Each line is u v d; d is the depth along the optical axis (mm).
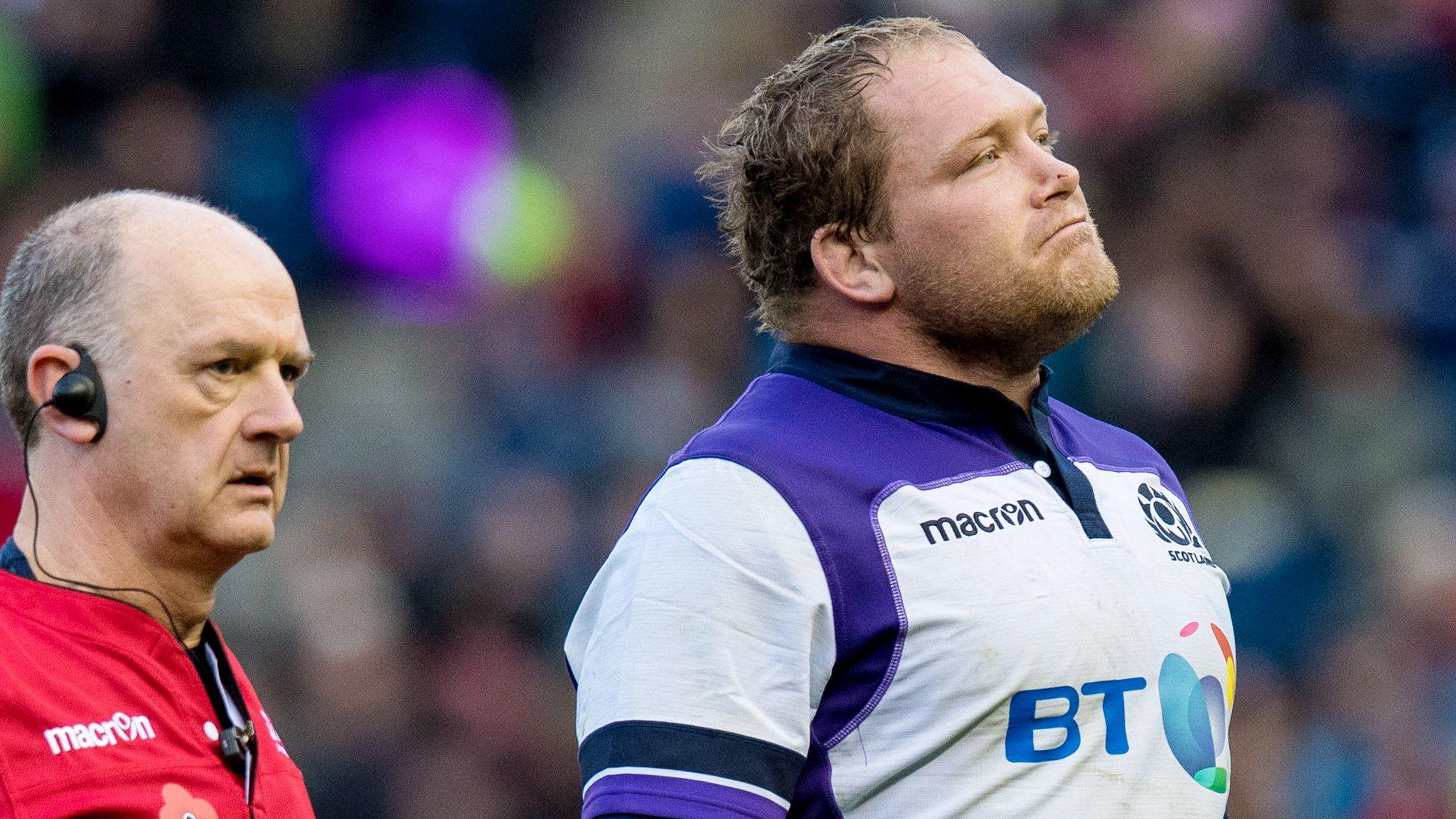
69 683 8141
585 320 30812
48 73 33438
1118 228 29203
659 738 8258
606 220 32500
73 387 8305
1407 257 29672
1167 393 26016
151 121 32625
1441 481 25703
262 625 25453
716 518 8547
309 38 34438
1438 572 23078
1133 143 30547
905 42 9234
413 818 23453
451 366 31203
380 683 24484
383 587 26047
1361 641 22922
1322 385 26828
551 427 28703
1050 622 8359
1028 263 8836
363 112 33594
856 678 8367
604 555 26266
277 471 8727
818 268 9156
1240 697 22422
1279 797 21953
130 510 8453
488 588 26094
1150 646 8609
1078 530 8758
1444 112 31578
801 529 8430
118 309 8383
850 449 8742
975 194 8844
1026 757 8250
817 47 9438
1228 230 28156
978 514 8586
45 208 32031
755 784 8156
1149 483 9539
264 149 33031
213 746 8633
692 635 8391
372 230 32781
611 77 36312
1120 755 8383
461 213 33188
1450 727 22172
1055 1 33094
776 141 9234
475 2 36188
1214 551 24672
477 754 24359
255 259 8680
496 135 34188
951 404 8977
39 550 8516
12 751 7844
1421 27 32500
